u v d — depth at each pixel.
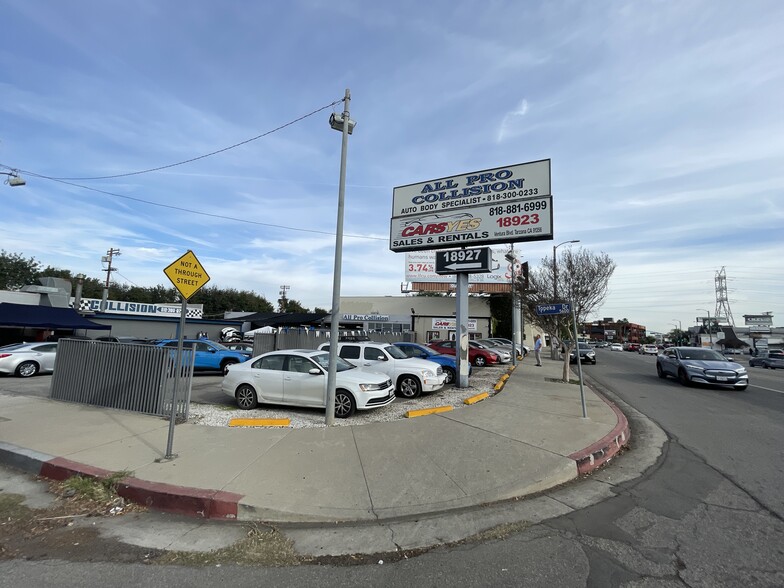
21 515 4.37
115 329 33.28
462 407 9.43
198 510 4.48
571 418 8.45
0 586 3.11
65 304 28.11
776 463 6.24
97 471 5.23
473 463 5.71
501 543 3.81
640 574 3.28
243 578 3.28
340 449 6.20
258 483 4.95
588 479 5.57
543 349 51.34
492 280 38.06
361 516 4.34
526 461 5.79
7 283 46.00
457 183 12.91
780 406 11.28
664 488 5.21
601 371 22.06
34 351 16.39
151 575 3.31
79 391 9.48
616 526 4.14
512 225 12.05
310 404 8.76
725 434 8.07
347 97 8.59
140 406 8.62
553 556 3.57
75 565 3.44
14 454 5.85
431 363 11.64
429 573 3.34
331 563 3.52
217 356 17.70
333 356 7.85
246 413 8.79
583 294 15.06
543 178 11.83
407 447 6.32
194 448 6.18
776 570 3.35
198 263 6.25
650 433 8.16
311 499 4.61
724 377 14.55
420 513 4.47
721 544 3.77
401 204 13.80
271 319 29.34
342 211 8.36
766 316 92.62
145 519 4.35
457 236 12.75
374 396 8.64
